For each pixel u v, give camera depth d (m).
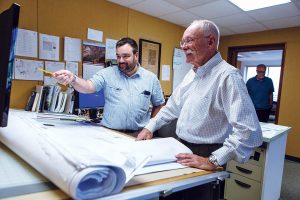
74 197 0.45
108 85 1.84
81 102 2.23
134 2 2.95
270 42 3.96
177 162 0.81
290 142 3.71
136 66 1.92
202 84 1.09
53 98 2.26
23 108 2.28
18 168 0.65
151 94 1.99
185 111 1.15
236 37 4.39
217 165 0.82
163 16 3.50
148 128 1.24
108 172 0.50
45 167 0.54
